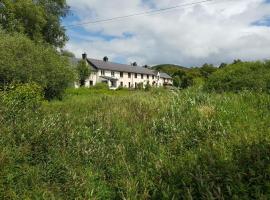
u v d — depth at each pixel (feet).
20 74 59.36
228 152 17.08
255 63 46.85
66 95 74.84
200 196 14.38
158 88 54.34
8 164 17.54
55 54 76.23
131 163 19.56
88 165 19.71
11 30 94.53
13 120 24.03
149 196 15.43
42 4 113.19
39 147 20.02
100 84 133.18
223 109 26.50
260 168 14.47
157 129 24.99
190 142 20.79
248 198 13.34
